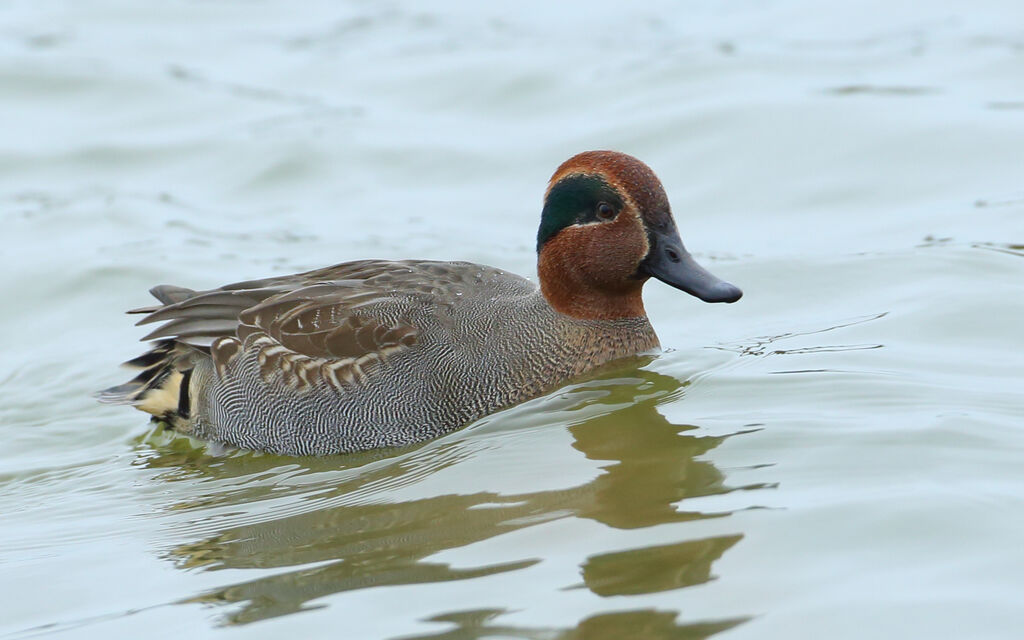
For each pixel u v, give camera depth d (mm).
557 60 26000
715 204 19656
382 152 22172
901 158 20094
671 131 21641
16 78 25359
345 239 18875
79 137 23172
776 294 16078
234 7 31375
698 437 11594
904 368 13023
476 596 9125
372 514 10922
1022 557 9141
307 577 9789
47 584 10250
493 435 12281
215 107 24547
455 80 25422
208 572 10148
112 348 15938
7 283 17609
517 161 21547
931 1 28688
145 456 13531
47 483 12836
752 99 22344
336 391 12938
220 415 13516
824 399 12266
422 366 12906
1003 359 13188
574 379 13414
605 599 8922
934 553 9266
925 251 16734
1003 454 10750
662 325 15406
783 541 9539
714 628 8523
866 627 8438
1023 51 24406
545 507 10492
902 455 10820
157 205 20438
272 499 11742
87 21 30109
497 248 18328
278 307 13250
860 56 25156
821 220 18672
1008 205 18141
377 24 30266
